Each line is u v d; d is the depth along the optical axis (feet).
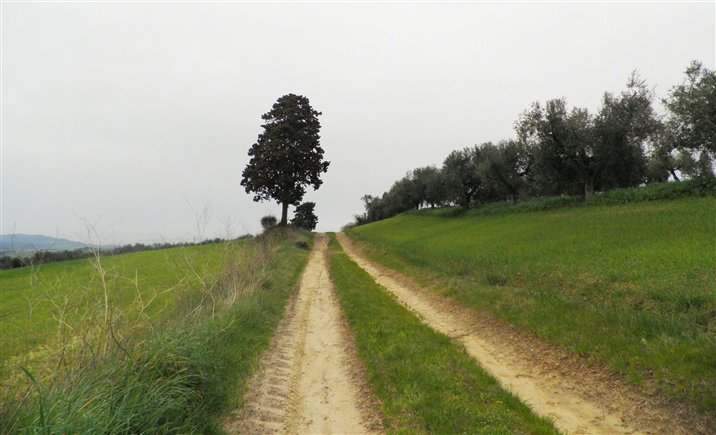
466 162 183.52
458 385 21.76
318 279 70.85
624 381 21.27
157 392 16.90
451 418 18.13
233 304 35.12
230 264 45.60
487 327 35.17
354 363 28.02
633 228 62.23
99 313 19.76
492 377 23.44
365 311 40.65
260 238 80.28
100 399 15.21
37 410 13.21
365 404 21.50
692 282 30.89
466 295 44.29
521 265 51.37
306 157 171.22
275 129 164.86
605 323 27.84
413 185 265.95
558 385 23.08
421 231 144.46
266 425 19.45
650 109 109.09
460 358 26.35
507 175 156.56
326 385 24.77
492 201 194.39
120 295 24.30
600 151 112.47
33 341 28.58
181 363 19.86
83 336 17.85
